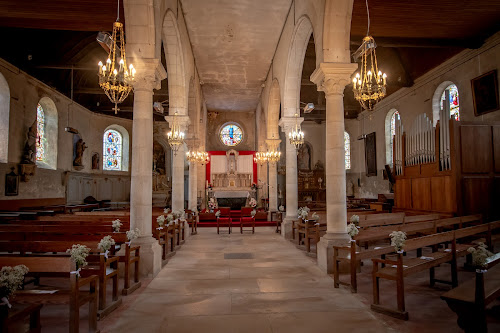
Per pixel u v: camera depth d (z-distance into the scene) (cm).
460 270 767
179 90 1252
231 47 1500
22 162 1541
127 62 757
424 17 1136
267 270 794
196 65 1711
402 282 495
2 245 602
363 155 2569
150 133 788
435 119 1667
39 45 1538
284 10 1200
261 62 1675
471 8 1064
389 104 2138
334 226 809
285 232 1304
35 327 400
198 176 2488
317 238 866
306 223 989
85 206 1908
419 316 500
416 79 1808
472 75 1410
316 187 2792
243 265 847
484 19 1150
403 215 1058
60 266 451
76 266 416
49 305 559
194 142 1711
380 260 523
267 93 1866
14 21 1180
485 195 1055
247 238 1309
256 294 614
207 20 1258
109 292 635
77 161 2053
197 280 709
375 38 1368
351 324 474
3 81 1448
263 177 2512
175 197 1309
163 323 481
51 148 1838
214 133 2775
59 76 1852
